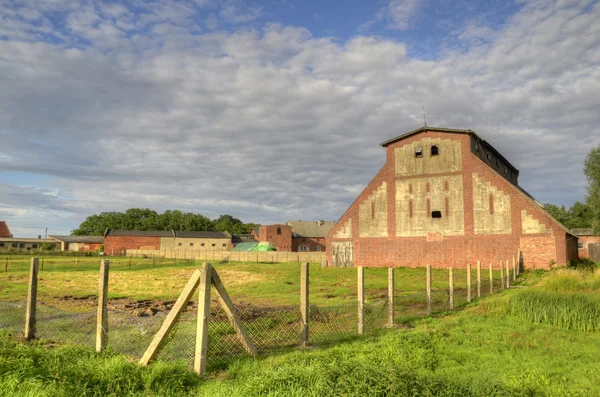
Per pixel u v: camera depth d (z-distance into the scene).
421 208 42.56
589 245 52.09
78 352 8.21
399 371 6.55
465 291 21.02
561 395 6.51
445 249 40.75
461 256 39.81
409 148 44.00
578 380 7.57
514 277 29.03
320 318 13.22
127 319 12.96
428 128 42.69
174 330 8.41
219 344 9.27
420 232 42.31
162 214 130.38
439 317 14.66
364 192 46.00
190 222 128.62
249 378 6.66
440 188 41.72
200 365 7.54
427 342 10.20
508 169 53.75
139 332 10.61
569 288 18.91
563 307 13.23
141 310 15.52
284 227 90.00
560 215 88.00
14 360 6.91
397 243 43.44
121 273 37.12
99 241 105.62
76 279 30.25
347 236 46.50
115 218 130.50
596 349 9.96
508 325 12.87
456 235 40.31
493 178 39.00
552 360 8.99
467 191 40.22
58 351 8.02
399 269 39.97
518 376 7.36
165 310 16.28
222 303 8.62
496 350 9.88
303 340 10.09
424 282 28.66
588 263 41.06
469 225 39.75
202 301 7.72
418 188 42.94
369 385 6.04
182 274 36.19
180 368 7.26
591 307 13.00
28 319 10.57
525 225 37.00
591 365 8.57
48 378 6.46
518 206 37.50
